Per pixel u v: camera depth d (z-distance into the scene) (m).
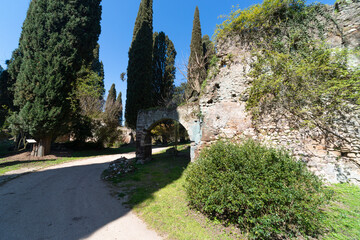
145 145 10.09
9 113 11.97
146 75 17.47
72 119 12.90
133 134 25.88
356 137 4.62
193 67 15.92
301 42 5.71
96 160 11.70
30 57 10.84
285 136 5.58
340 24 5.32
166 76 23.06
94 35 13.30
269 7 6.25
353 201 3.67
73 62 11.74
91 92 13.98
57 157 11.70
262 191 2.84
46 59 10.77
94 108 20.81
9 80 12.75
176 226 3.27
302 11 5.88
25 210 4.00
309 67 5.01
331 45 5.33
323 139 5.06
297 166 3.23
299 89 5.13
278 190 2.82
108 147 19.69
